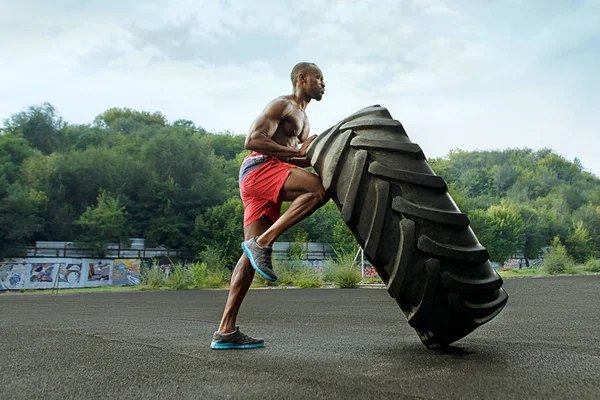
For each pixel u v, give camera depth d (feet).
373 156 8.47
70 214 155.74
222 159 239.50
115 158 180.86
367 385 6.10
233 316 10.00
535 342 10.03
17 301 36.04
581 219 271.69
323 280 64.18
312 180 9.71
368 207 8.37
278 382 6.36
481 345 9.66
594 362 7.58
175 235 155.94
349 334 12.35
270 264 9.73
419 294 8.16
